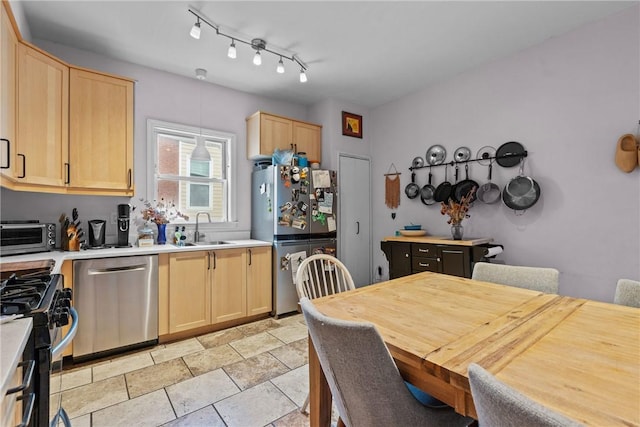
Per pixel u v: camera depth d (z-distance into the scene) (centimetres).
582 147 249
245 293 308
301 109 425
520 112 286
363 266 416
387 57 295
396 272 329
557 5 223
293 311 340
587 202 247
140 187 304
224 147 366
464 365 80
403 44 273
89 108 246
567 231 257
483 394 54
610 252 236
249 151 370
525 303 132
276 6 221
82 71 244
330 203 366
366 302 138
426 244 304
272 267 330
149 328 252
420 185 372
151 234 285
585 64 247
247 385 197
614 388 68
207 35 255
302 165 354
